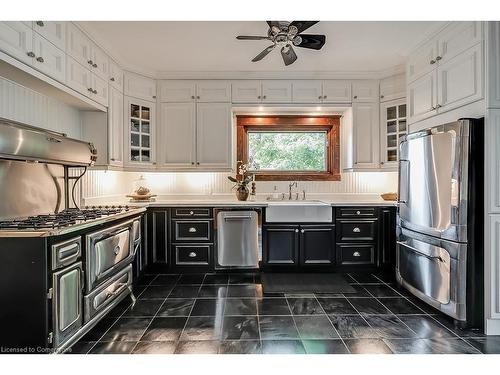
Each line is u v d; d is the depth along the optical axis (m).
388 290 3.01
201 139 3.75
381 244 3.54
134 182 4.03
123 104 3.40
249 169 4.24
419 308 2.58
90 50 2.70
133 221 2.80
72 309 1.82
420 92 2.88
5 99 2.06
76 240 1.88
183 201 3.76
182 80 3.74
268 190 4.16
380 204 3.53
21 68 1.84
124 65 3.36
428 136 2.48
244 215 3.53
